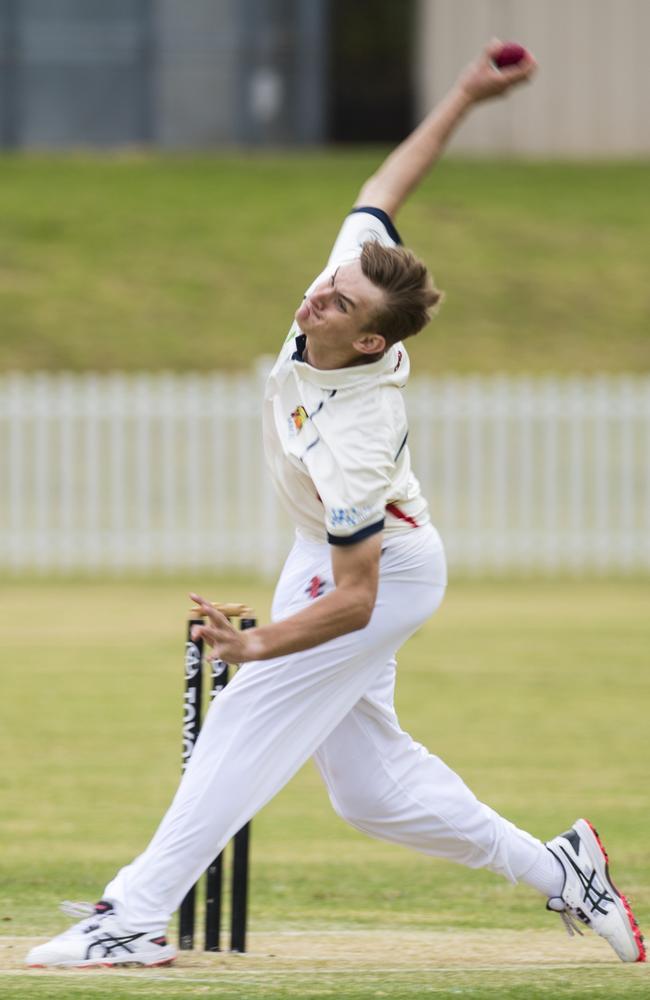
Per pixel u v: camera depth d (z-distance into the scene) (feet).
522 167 306.14
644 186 296.51
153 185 290.35
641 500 189.26
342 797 53.26
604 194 292.61
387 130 384.88
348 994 45.50
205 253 263.90
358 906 66.23
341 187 292.81
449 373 230.68
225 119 310.65
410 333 48.03
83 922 51.16
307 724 50.75
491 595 166.20
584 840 54.39
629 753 96.99
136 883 50.83
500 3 299.38
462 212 281.95
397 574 50.72
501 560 184.14
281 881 71.05
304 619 47.52
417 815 52.85
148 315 243.40
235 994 45.34
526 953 56.39
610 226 279.49
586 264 265.13
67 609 155.53
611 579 178.70
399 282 47.21
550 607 157.48
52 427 217.36
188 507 193.67
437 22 296.51
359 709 52.13
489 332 243.40
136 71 305.94
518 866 53.88
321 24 309.22
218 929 55.16
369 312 47.09
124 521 187.32
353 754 52.49
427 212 280.92
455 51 295.89
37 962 50.37
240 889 54.75
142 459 183.62
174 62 306.14
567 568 184.44
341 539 47.60
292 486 49.93
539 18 303.27
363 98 385.09
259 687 50.44
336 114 384.47
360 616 47.88
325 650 50.16
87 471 197.88
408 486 50.83
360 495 47.39
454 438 184.55
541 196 290.76
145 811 83.56
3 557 184.34
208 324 241.96
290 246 267.18
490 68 56.39
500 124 312.71
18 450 183.52
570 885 53.88
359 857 76.07
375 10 383.45
